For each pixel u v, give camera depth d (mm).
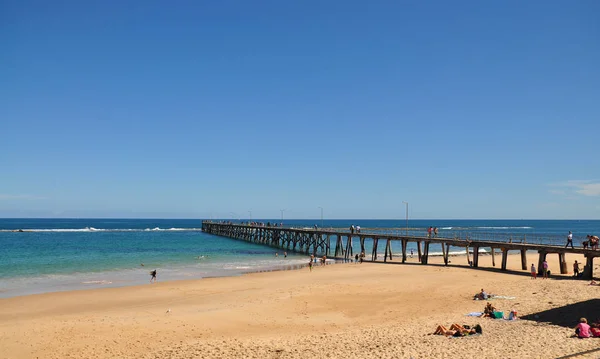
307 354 16062
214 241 93188
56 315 24750
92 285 35375
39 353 17891
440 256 61062
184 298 29500
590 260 32031
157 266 48562
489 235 49562
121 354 17547
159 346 18609
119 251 67438
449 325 19859
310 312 25031
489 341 15992
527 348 14547
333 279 36562
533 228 198750
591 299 23109
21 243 83312
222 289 32688
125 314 24828
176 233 130625
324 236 122062
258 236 94750
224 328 21750
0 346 18766
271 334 20422
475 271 39250
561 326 17812
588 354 13055
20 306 27125
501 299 25922
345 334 19469
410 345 16234
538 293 26859
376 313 24531
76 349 18328
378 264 47469
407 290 30906
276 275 39594
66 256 58906
